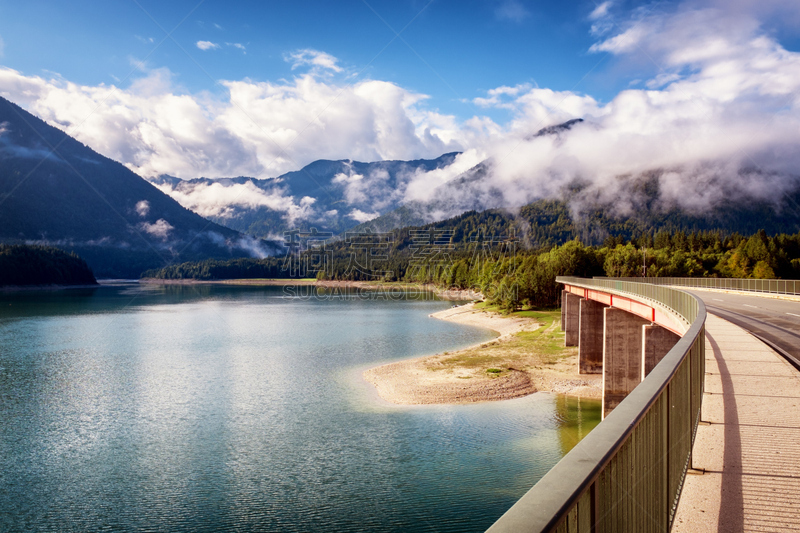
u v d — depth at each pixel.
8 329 98.62
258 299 198.75
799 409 10.80
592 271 134.88
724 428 9.55
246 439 35.72
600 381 49.75
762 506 6.31
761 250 131.12
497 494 27.03
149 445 35.03
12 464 32.16
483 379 50.03
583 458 2.98
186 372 57.97
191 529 24.84
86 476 30.41
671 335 31.59
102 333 92.81
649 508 4.69
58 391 49.84
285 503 26.83
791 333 25.80
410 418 39.38
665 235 194.25
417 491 27.50
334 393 47.16
